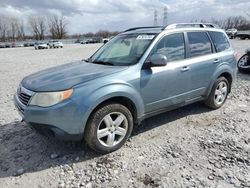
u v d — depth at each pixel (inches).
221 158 137.3
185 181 118.7
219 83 204.5
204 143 154.3
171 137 163.2
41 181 122.0
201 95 193.0
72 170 130.0
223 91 211.9
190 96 183.0
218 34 208.5
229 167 129.0
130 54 163.3
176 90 170.2
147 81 151.5
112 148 143.6
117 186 117.0
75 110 127.1
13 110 219.0
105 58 173.5
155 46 159.9
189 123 184.5
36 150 149.3
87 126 134.6
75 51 1182.9
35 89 131.1
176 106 176.2
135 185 117.2
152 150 147.4
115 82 138.3
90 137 135.4
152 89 155.2
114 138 144.6
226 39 216.2
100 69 149.5
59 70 156.9
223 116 197.3
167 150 146.9
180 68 169.3
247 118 193.2
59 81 133.8
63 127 127.4
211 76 194.4
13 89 303.3
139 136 164.7
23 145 155.6
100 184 118.9
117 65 156.3
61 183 120.0
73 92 127.3
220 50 204.7
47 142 157.8
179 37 174.7
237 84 301.3
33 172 128.9
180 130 173.2
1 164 136.1
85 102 128.3
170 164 133.0
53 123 126.1
